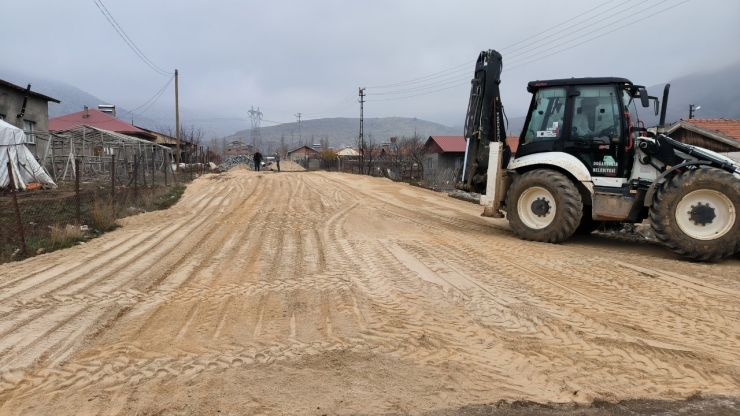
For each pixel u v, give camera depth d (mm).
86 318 4918
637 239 9656
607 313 5016
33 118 23953
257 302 5422
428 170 30734
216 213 12547
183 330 4621
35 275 6461
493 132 10055
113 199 12516
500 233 9969
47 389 3527
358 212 12883
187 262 7258
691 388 3496
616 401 3320
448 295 5605
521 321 4789
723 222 7332
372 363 3898
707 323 4758
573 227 8594
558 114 8953
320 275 6512
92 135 24203
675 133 20297
